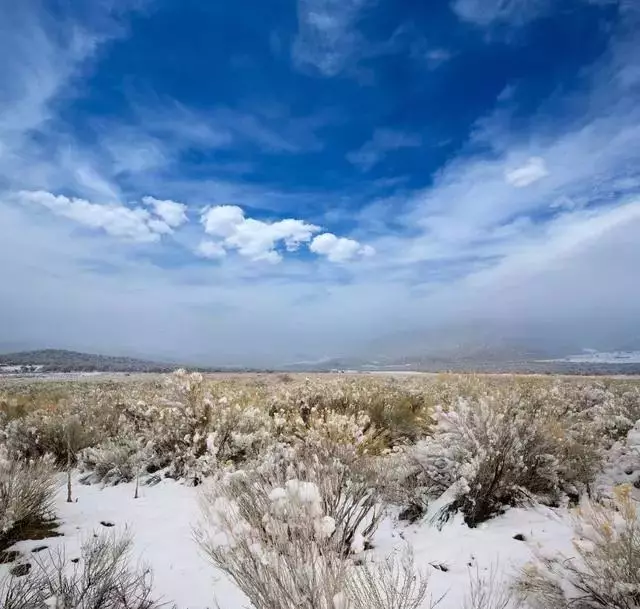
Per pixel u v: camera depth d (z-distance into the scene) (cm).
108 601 267
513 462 433
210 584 308
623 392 1105
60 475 650
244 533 265
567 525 380
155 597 288
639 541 241
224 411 713
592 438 560
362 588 241
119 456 655
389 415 871
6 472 435
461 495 423
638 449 484
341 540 298
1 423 922
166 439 693
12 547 377
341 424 559
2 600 265
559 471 472
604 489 458
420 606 260
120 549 313
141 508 502
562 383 1473
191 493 554
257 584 229
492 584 286
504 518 414
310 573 222
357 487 385
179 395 738
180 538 397
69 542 391
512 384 1110
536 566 273
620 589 223
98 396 1223
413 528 405
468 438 459
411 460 495
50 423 752
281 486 333
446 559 330
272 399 1040
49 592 268
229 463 604
